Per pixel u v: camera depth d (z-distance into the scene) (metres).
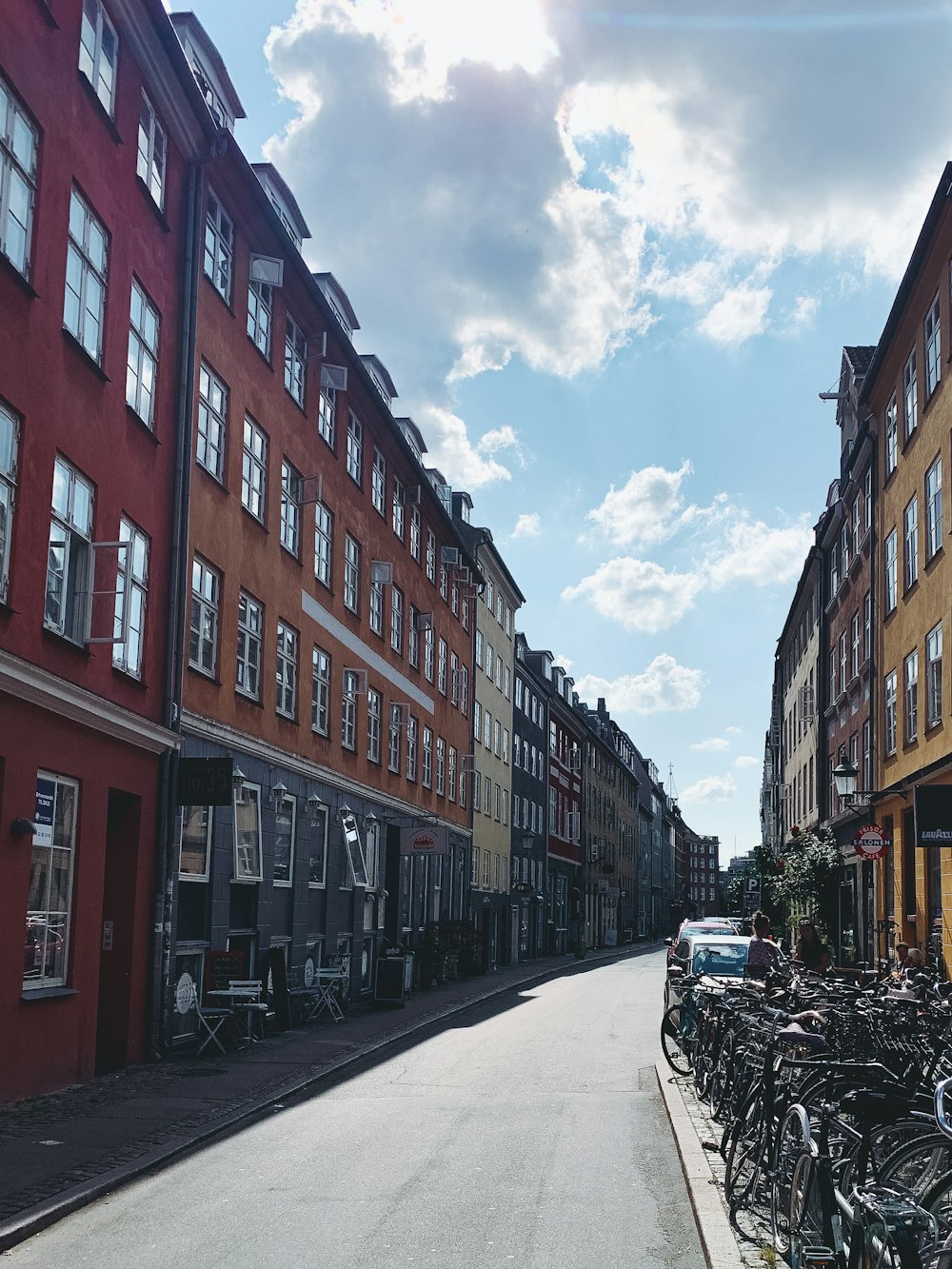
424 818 36.56
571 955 64.81
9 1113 12.09
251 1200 8.73
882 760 28.97
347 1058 17.16
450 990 33.16
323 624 26.27
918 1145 5.41
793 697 52.31
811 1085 7.03
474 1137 11.25
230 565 20.38
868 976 20.08
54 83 14.01
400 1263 7.16
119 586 15.95
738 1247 6.99
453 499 48.31
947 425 22.30
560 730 69.31
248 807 21.12
